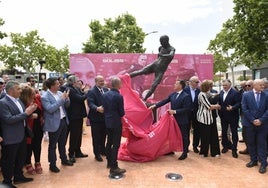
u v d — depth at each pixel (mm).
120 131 6125
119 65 12312
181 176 6020
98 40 27188
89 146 8781
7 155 5199
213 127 7508
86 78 12375
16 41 32156
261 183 5672
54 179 5801
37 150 6152
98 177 5934
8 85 5211
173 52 7898
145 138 6922
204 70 12539
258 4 14680
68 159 7016
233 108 7344
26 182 5625
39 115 6102
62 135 6566
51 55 35312
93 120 7020
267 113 6242
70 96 6902
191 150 8266
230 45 18125
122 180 5770
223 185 5555
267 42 16047
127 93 7199
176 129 7328
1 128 5176
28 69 33000
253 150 6703
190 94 7973
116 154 6105
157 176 6016
